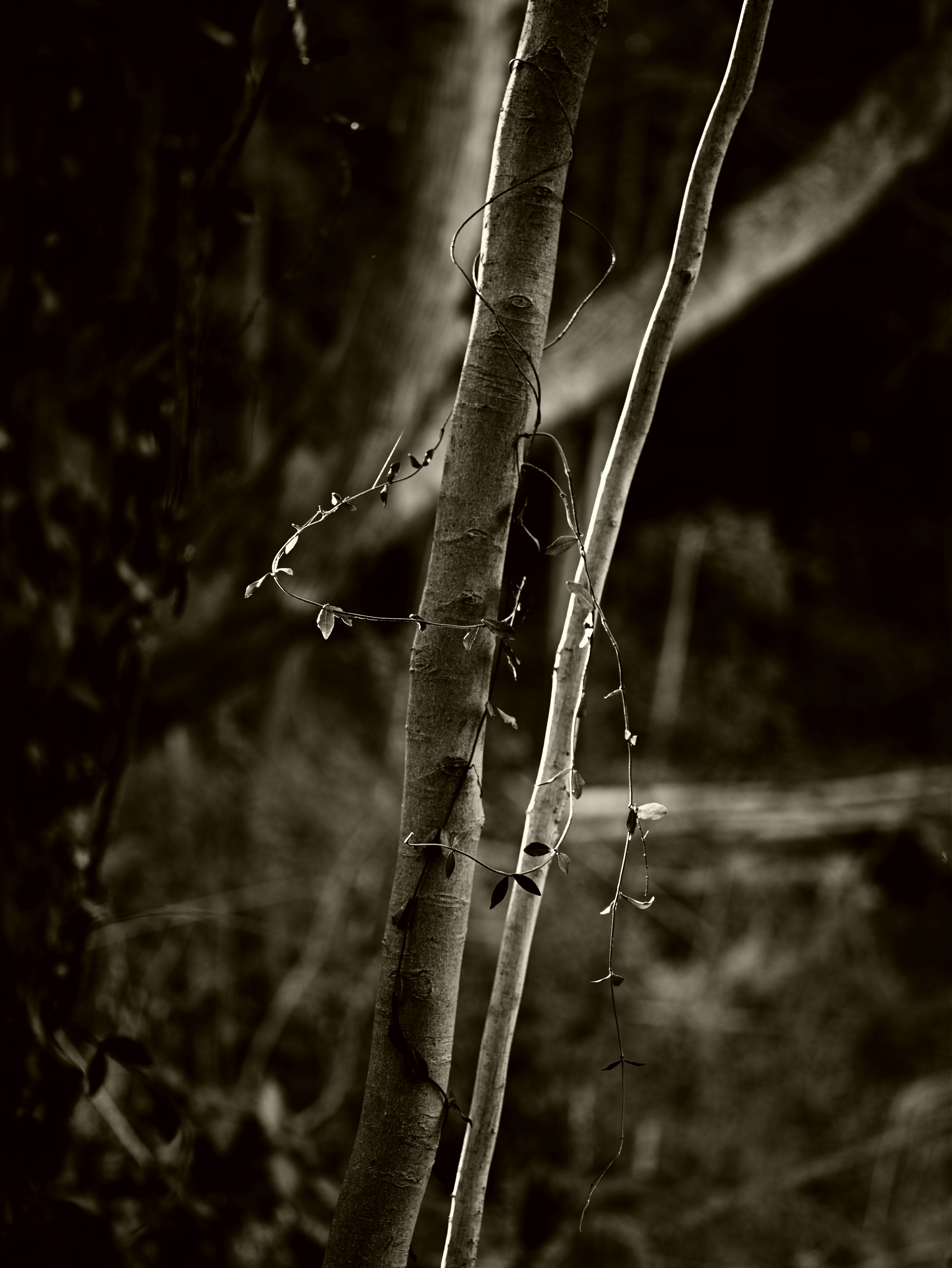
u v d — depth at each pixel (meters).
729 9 5.34
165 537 1.71
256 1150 2.43
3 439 1.90
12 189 1.95
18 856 1.80
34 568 1.92
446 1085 0.85
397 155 3.15
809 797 5.96
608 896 5.71
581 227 6.61
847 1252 4.81
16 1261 1.47
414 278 3.16
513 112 0.84
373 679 6.28
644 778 6.68
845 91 5.27
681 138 5.67
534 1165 4.16
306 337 5.47
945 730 8.30
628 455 0.90
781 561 7.98
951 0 3.62
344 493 3.27
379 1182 0.83
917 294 5.61
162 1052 3.56
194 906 4.25
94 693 1.84
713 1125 5.08
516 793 5.80
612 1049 4.94
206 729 5.23
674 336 0.89
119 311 1.81
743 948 5.80
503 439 0.83
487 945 4.89
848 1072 5.60
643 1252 4.24
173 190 1.74
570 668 0.90
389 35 5.53
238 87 1.68
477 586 0.84
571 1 0.83
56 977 1.76
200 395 1.66
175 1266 1.87
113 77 1.87
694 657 7.99
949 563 8.52
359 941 4.66
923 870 6.94
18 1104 1.58
